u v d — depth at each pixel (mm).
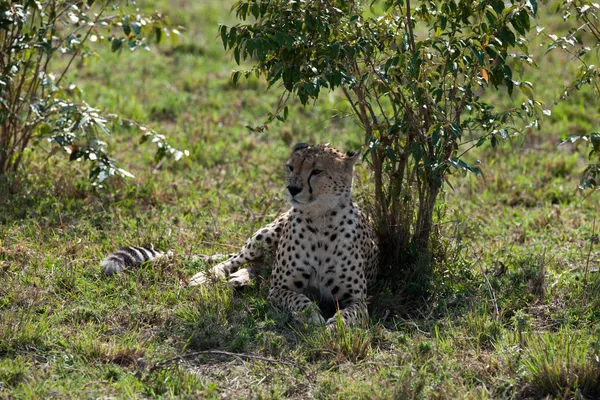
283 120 11062
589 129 19234
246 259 11711
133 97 19500
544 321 10031
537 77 22547
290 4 10336
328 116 19641
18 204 13078
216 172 16016
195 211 13797
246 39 10266
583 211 14727
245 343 9109
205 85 21672
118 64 22547
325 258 10477
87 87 20031
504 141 10570
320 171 10141
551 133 19172
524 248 12680
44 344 8867
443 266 11211
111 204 13758
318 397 7977
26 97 13703
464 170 10406
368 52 10359
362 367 8633
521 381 8328
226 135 18234
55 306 10031
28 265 11156
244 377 8461
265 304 10203
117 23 14320
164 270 11242
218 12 28375
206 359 8844
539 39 24375
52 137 13188
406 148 10930
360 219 10789
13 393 7762
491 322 9625
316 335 9172
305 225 10414
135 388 8062
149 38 23984
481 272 11234
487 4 10070
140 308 9977
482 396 7871
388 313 10398
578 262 12047
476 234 12695
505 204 15445
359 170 11922
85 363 8609
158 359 8656
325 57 9992
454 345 9180
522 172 16922
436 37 10164
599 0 17188
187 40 25047
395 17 11125
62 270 10930
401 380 7957
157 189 14586
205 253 12211
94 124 13719
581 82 11367
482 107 10594
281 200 14039
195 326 9445
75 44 14258
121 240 12227
